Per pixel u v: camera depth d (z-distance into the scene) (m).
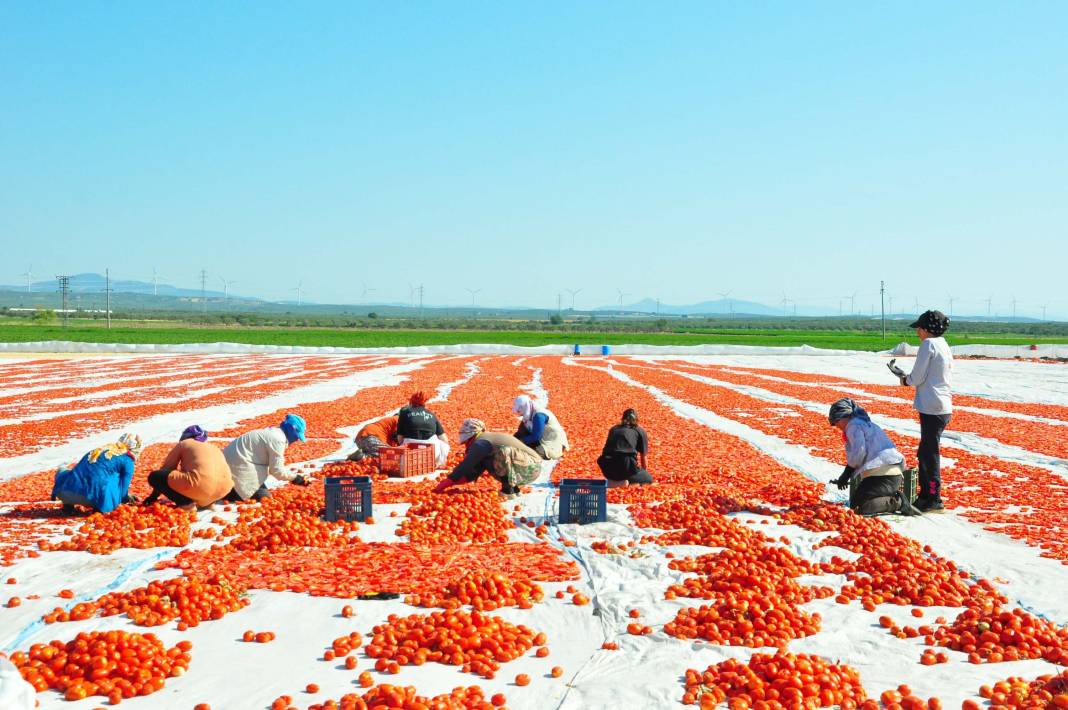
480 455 12.02
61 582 7.95
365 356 57.16
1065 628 6.85
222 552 8.94
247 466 11.49
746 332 131.75
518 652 6.28
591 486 10.31
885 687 5.81
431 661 6.17
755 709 5.36
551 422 14.10
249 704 5.44
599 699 5.55
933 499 11.01
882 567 8.27
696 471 13.73
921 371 11.00
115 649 5.99
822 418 22.08
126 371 39.62
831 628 6.92
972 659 6.23
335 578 7.91
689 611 7.06
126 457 11.01
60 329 86.69
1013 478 13.33
